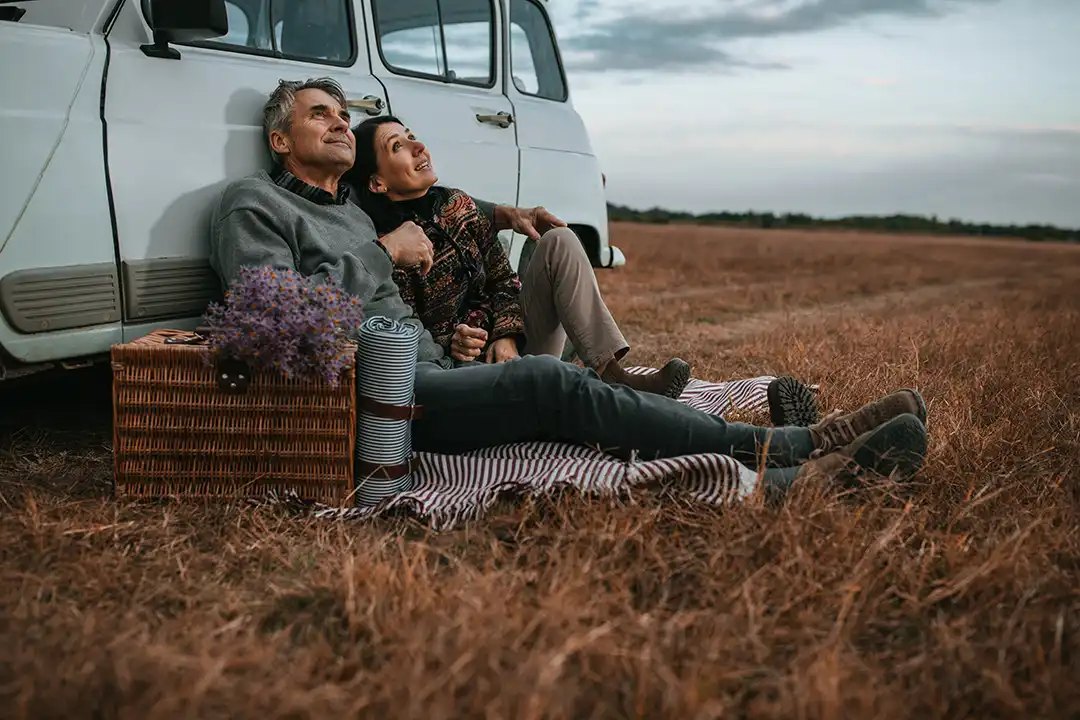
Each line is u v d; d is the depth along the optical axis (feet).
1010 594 7.34
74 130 9.54
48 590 7.14
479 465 9.40
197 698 5.29
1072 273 77.36
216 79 10.98
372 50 13.52
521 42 17.12
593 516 8.25
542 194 16.67
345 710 5.47
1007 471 10.37
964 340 19.83
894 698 5.86
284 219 10.27
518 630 6.33
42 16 9.82
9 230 9.11
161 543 8.16
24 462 10.40
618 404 9.37
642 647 6.26
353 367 8.79
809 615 6.84
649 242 103.24
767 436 9.46
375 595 6.81
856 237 192.34
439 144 14.19
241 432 8.87
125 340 10.18
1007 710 5.83
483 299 12.28
